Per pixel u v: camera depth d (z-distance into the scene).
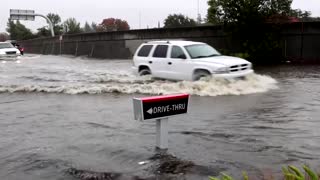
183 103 6.93
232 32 25.42
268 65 23.25
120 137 7.70
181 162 6.15
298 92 12.88
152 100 6.50
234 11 24.83
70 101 12.11
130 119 9.30
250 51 24.91
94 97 12.88
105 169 5.95
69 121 9.19
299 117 9.14
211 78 13.59
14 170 6.03
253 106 10.62
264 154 6.49
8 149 7.07
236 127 8.31
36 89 14.62
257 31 24.98
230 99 11.88
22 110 10.69
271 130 8.00
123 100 12.14
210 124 8.62
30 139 7.70
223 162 6.13
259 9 24.47
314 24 24.20
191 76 14.30
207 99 11.95
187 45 14.91
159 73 15.44
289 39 25.03
